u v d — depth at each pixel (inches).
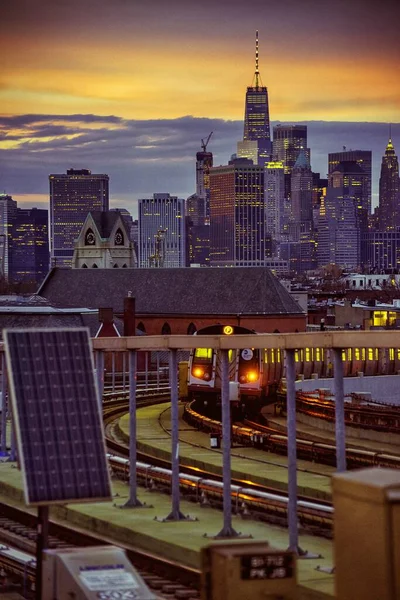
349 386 5442.9
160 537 1888.5
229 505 1897.1
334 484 873.5
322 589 1464.1
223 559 949.2
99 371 2308.1
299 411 4131.4
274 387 4072.3
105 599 1085.8
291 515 1732.3
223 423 1898.4
